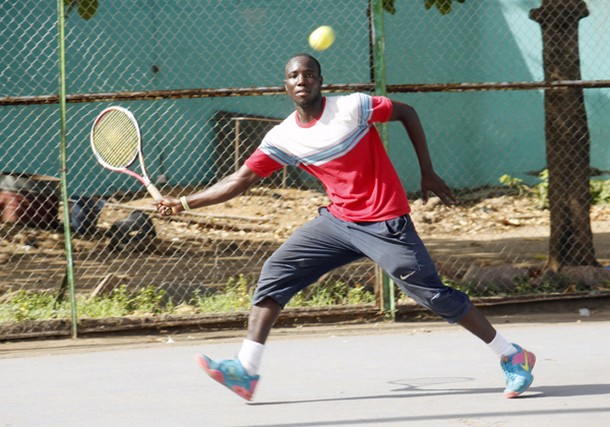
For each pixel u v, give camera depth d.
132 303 18.77
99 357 15.50
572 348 15.44
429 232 32.59
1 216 29.72
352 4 40.88
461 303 11.52
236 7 40.38
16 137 37.75
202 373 14.14
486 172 42.09
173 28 39.81
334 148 11.20
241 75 40.53
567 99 21.22
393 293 18.09
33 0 37.91
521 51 42.06
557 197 21.36
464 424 10.77
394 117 11.31
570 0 21.14
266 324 11.77
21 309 17.84
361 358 15.01
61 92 17.00
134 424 11.22
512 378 11.94
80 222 29.81
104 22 38.88
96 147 12.86
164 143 39.16
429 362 14.59
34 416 11.75
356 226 11.40
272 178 38.91
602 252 27.14
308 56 11.17
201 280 23.16
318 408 11.77
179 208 11.91
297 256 11.67
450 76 42.00
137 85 39.38
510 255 27.22
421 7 41.72
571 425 10.63
